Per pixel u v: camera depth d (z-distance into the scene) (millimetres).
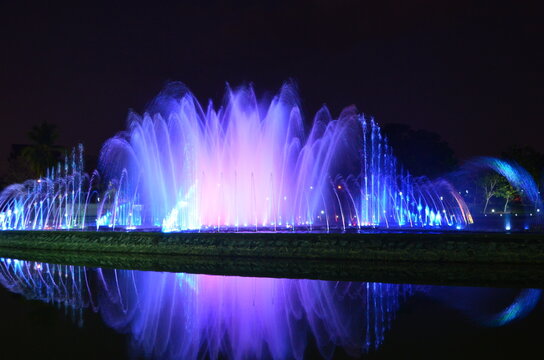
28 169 69312
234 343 10391
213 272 19688
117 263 22906
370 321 11938
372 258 20906
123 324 11930
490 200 74500
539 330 10891
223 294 15359
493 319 11867
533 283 16344
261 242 22859
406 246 20641
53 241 29141
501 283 16406
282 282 17250
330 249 21625
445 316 12258
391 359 9203
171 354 9688
